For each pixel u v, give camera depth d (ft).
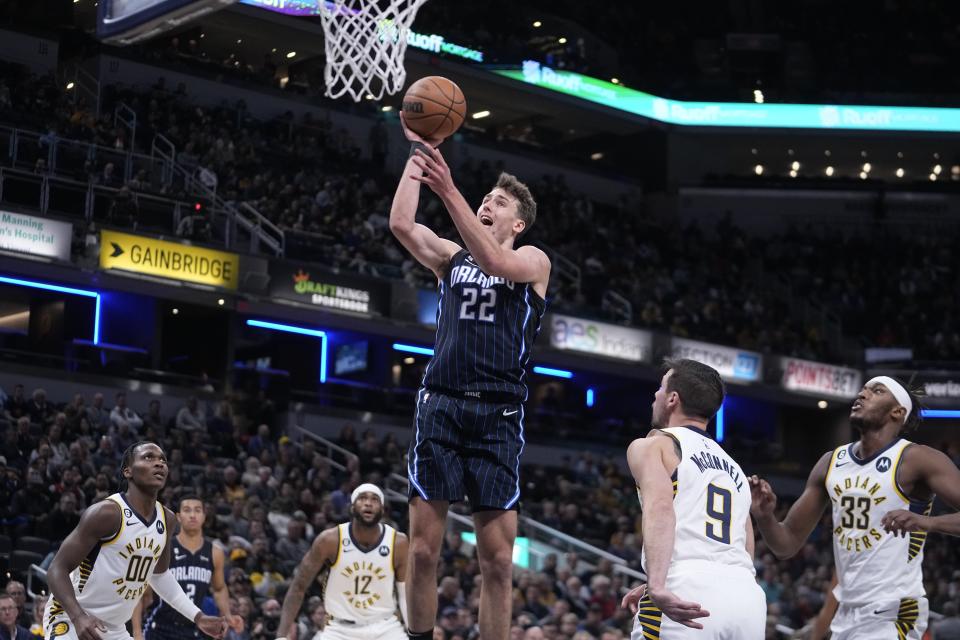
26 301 79.00
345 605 29.53
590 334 85.87
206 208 76.23
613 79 111.75
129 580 21.83
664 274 100.78
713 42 119.55
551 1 113.19
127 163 77.61
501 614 16.79
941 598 61.82
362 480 65.21
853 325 104.47
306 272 76.02
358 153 94.38
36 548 48.57
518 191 17.83
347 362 85.97
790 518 19.40
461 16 105.50
